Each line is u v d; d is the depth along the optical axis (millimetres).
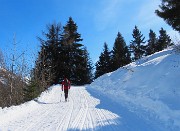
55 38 52719
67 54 53438
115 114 12695
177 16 22984
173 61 18172
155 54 29109
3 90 22516
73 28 55562
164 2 23578
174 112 10133
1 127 11000
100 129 9633
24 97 22328
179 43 24484
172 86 13617
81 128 9961
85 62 56969
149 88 15852
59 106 17750
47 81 29844
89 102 18719
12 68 21547
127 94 17531
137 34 67062
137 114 12211
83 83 54844
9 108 14984
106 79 31469
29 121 12234
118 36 67438
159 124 9805
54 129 10062
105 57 66688
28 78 23516
